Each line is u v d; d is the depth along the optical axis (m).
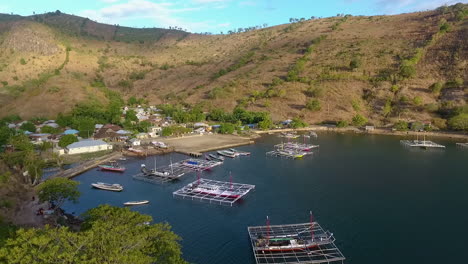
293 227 77.12
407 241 70.94
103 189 103.19
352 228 76.75
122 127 191.62
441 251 67.12
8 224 63.09
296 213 85.12
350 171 120.75
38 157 117.94
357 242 70.81
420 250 67.50
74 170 119.31
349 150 154.38
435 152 147.38
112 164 128.88
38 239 35.69
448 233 73.94
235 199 93.69
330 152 151.00
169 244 46.31
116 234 41.28
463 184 104.00
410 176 113.31
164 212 86.56
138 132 184.50
